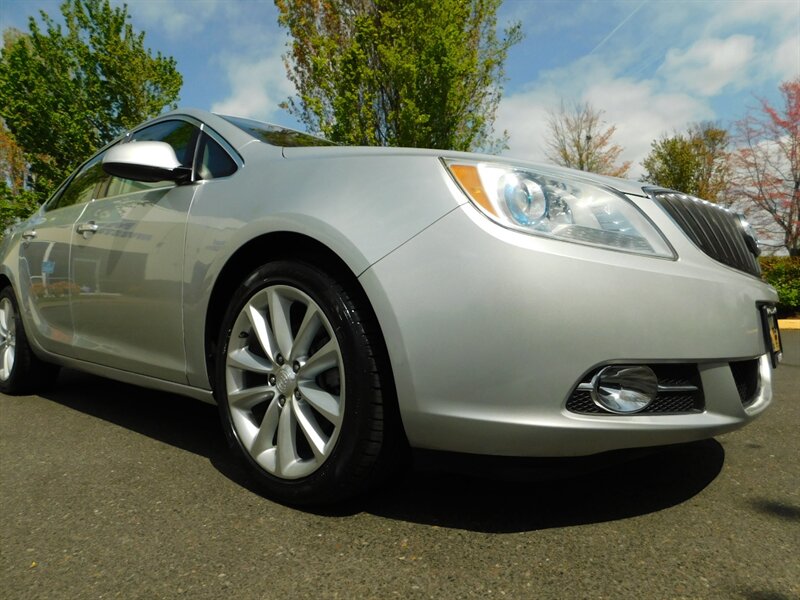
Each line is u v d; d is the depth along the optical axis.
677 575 1.52
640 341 1.67
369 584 1.49
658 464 2.31
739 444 2.59
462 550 1.65
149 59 16.69
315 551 1.65
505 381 1.63
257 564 1.59
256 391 2.05
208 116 2.66
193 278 2.25
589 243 1.72
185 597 1.45
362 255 1.76
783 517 1.85
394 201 1.80
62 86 15.99
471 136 10.90
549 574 1.53
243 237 2.06
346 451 1.78
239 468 2.31
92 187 3.13
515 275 1.63
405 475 1.98
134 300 2.54
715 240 2.01
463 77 10.46
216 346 2.27
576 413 1.66
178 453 2.49
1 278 3.77
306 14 11.29
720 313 1.80
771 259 10.60
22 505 1.99
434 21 10.14
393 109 10.54
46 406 3.33
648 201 1.92
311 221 1.88
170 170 2.39
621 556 1.61
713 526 1.79
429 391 1.69
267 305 2.06
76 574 1.55
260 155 2.28
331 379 1.94
